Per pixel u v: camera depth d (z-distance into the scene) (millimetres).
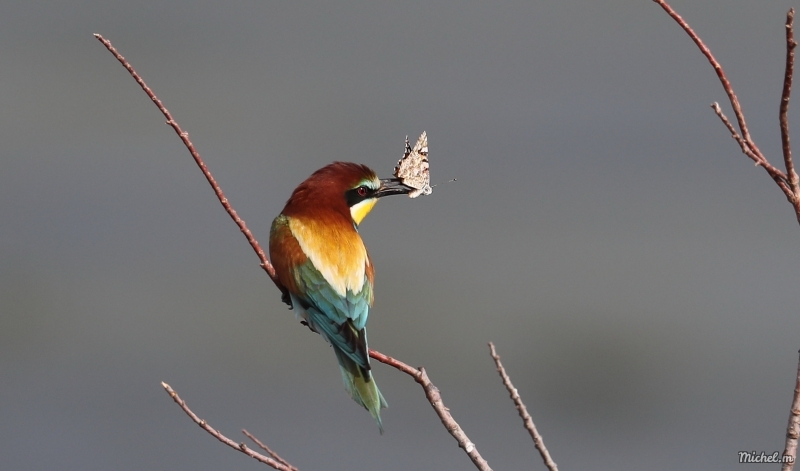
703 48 7676
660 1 7676
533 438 8484
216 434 8625
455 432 8570
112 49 9633
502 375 8492
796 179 7531
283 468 8680
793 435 7824
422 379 8734
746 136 7648
